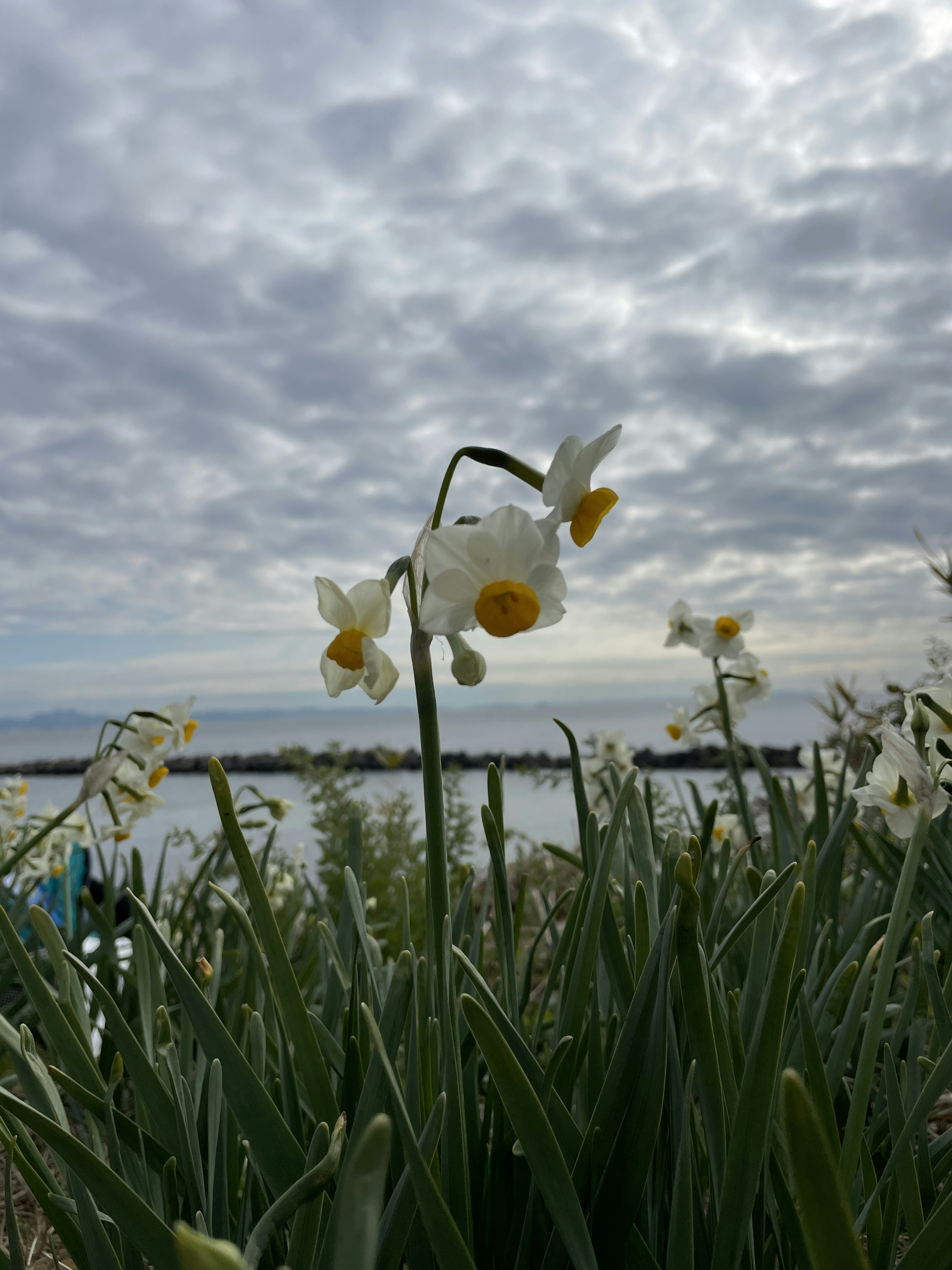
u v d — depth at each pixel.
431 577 0.84
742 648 3.33
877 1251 0.88
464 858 4.30
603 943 1.14
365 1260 0.46
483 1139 1.04
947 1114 1.27
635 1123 0.81
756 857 2.13
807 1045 0.95
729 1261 0.71
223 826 0.87
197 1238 0.45
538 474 0.89
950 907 1.57
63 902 3.07
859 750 3.11
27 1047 0.95
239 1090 0.82
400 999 0.94
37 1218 1.55
